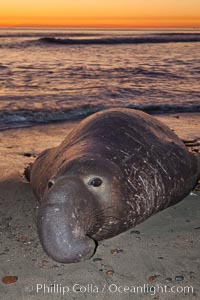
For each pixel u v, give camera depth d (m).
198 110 12.06
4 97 12.87
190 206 5.87
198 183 6.62
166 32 48.91
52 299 3.96
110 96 13.33
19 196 6.24
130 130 5.64
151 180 5.21
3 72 17.94
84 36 38.38
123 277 4.28
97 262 4.54
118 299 3.96
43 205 4.25
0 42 30.48
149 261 4.55
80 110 11.60
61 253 4.05
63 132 9.77
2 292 4.04
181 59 23.23
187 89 14.80
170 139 6.14
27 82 15.66
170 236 5.07
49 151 6.47
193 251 4.75
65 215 4.14
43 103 12.14
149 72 18.56
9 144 8.79
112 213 4.75
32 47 28.38
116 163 4.96
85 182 4.59
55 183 4.50
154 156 5.45
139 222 5.22
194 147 8.60
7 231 5.21
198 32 48.44
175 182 5.52
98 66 20.14
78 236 4.16
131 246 4.85
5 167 7.41
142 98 13.20
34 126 10.20
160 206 5.42
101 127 5.60
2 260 4.58
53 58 23.00
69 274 4.34
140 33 45.34
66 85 15.12
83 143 5.29
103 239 4.96
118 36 37.84
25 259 4.60
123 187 4.86
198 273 4.34
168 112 11.82
